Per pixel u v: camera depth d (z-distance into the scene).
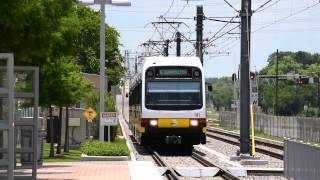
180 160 57.16
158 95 60.62
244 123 56.28
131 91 85.81
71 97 55.75
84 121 76.06
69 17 31.61
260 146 80.88
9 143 24.97
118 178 37.59
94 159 52.56
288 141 37.62
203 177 44.19
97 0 60.44
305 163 32.59
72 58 58.34
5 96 25.98
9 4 25.06
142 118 60.44
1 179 28.80
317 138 86.75
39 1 26.61
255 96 81.31
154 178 37.78
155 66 60.84
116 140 82.50
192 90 60.84
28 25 26.14
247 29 55.78
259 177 43.06
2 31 26.14
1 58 25.08
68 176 38.34
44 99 54.12
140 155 64.12
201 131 60.44
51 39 27.58
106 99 84.00
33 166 30.59
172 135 60.56
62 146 74.81
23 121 33.09
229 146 79.31
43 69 50.91
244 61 55.94
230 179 40.94
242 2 55.81
